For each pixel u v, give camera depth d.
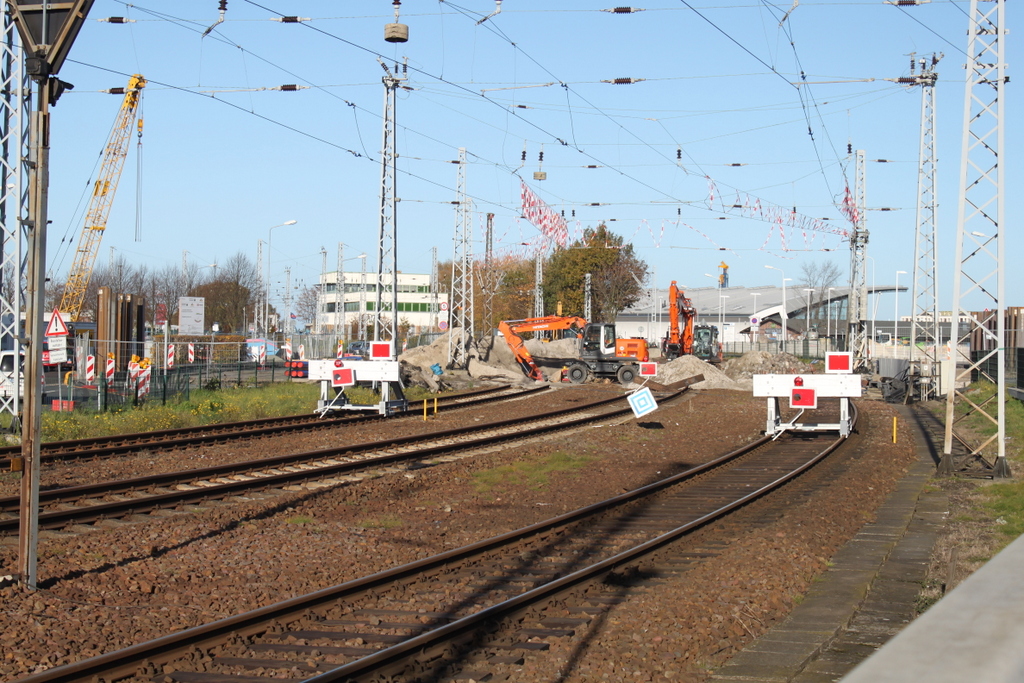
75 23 9.26
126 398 30.80
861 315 50.88
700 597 8.96
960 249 18.08
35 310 9.29
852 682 1.75
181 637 7.25
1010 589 2.31
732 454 20.81
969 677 1.75
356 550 11.38
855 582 10.02
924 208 40.59
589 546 11.84
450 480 17.36
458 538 12.30
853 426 29.03
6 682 6.40
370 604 8.92
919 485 17.45
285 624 8.12
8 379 22.31
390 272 30.42
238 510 13.55
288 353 55.44
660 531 12.89
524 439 24.34
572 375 49.56
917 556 11.29
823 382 24.36
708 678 6.95
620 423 29.16
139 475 16.89
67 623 8.07
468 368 50.19
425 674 6.92
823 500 15.32
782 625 8.41
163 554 10.94
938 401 39.56
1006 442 23.70
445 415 30.55
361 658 7.07
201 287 83.94
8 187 21.95
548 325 50.22
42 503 13.50
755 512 14.38
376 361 28.53
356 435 23.95
